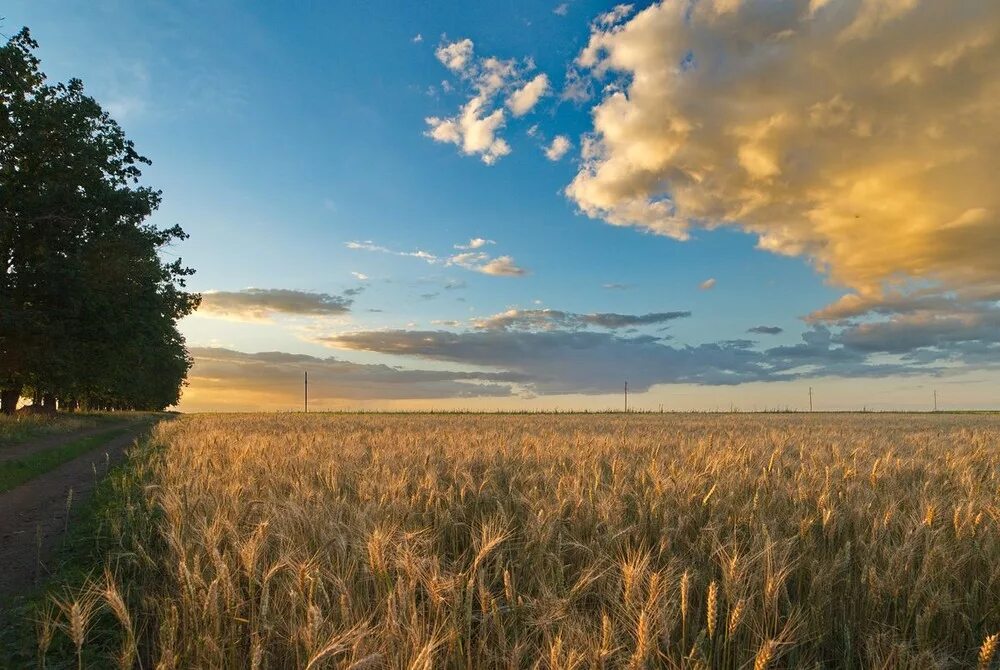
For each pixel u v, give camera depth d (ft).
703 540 17.90
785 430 73.56
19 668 14.73
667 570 14.82
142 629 15.16
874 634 14.17
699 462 30.81
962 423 115.75
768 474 28.91
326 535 17.02
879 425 97.66
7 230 85.97
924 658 12.19
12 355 97.76
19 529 30.32
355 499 23.58
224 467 32.94
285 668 13.01
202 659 12.59
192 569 15.61
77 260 90.84
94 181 93.09
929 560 15.47
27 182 90.27
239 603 14.05
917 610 14.55
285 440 49.83
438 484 25.07
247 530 19.15
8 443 75.92
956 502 22.04
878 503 21.90
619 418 147.84
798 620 13.92
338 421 112.37
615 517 18.71
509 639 13.26
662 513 20.02
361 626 12.25
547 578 15.88
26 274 89.51
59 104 89.86
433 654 11.87
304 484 24.64
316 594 13.96
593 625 13.46
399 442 47.14
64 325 94.84
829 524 18.62
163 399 273.13
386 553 15.34
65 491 42.91
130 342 107.34
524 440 44.32
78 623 13.16
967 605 15.19
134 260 99.71
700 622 14.52
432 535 19.49
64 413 157.99
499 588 16.35
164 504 21.94
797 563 16.11
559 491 22.12
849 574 16.37
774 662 13.65
